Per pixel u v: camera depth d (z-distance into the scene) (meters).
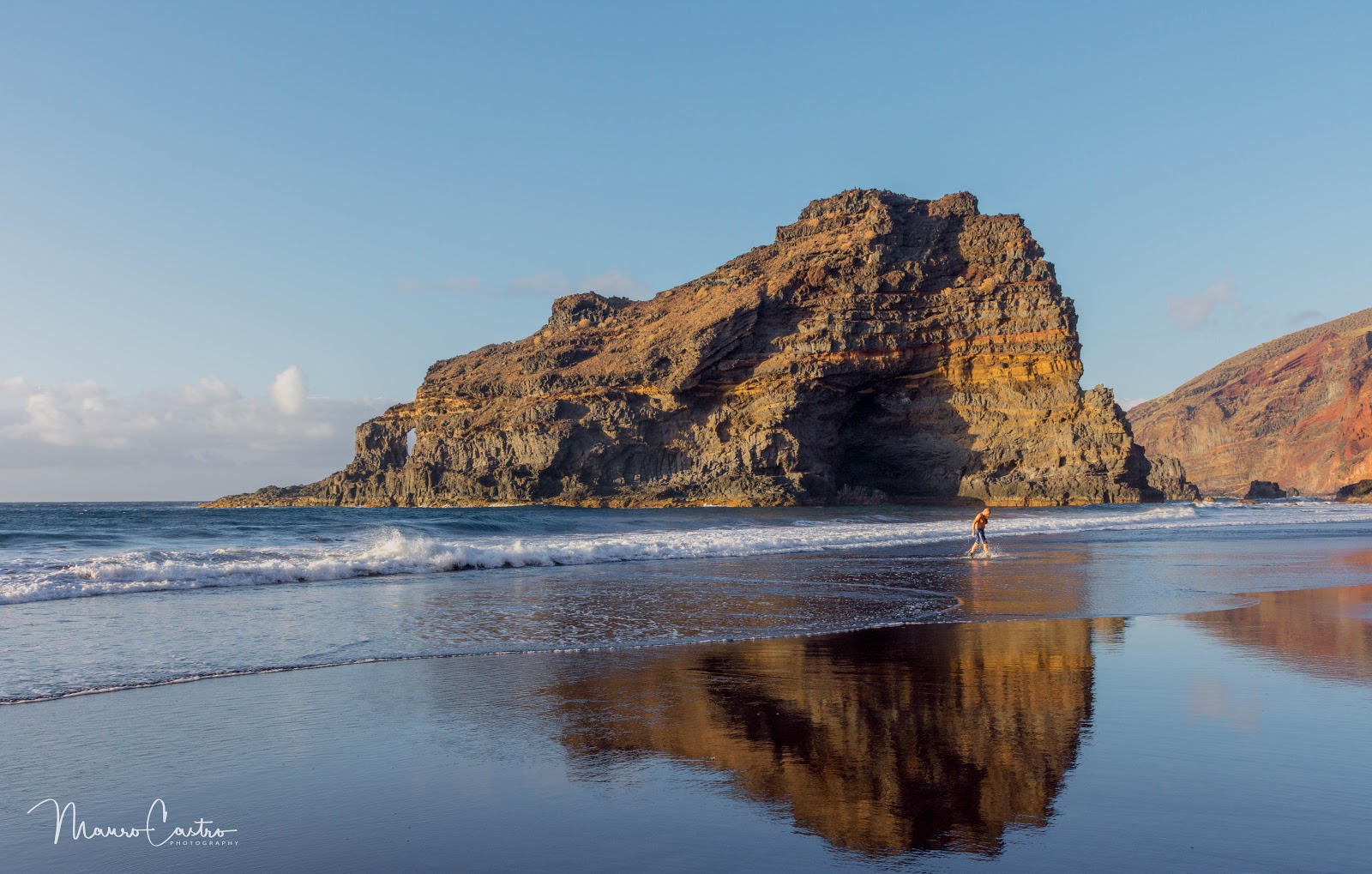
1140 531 54.31
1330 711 8.83
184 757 7.38
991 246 120.50
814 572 24.89
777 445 115.50
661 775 6.93
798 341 116.88
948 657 11.98
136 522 48.34
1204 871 5.09
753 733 8.11
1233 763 7.12
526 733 8.12
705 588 20.38
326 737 7.99
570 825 5.89
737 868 5.17
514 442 124.88
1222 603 18.14
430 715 8.77
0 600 16.70
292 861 5.32
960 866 5.17
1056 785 6.61
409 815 6.09
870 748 7.64
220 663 11.22
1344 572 25.58
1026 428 116.06
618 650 12.50
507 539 34.94
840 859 5.29
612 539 36.09
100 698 9.40
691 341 119.50
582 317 156.38
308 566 21.88
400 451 151.50
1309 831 5.70
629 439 120.38
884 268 119.31
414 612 16.06
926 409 119.56
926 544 39.91
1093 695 9.62
